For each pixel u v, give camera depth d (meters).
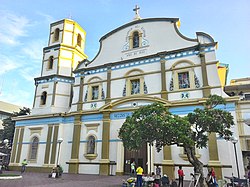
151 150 18.88
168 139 10.63
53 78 27.39
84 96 24.27
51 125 24.66
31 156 24.80
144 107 11.66
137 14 25.44
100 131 21.69
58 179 16.80
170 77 20.39
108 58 24.53
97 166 20.64
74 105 24.59
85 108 23.59
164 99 19.52
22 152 25.47
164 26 22.55
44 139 24.56
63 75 27.72
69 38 29.67
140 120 11.14
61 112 25.38
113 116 21.44
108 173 19.81
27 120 26.69
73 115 23.84
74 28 30.47
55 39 29.95
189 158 11.96
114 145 20.55
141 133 10.76
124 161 20.12
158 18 23.00
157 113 11.23
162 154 18.38
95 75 24.41
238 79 29.38
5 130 34.50
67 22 30.20
